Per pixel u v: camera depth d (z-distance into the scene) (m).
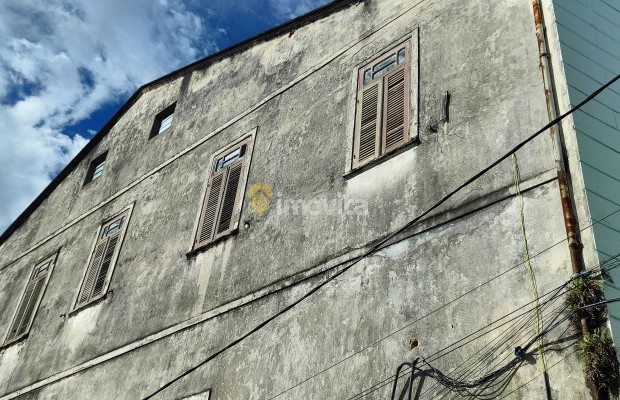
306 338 6.77
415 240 6.34
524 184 5.71
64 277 12.00
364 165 7.37
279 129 9.22
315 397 6.28
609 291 4.80
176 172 10.95
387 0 8.79
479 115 6.49
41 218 14.83
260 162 9.11
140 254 10.29
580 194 5.25
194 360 7.92
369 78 8.24
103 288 10.51
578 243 5.08
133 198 11.65
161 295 9.20
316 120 8.62
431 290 5.92
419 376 5.59
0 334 12.67
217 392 7.33
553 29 6.27
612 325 4.65
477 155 6.26
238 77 11.10
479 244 5.78
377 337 6.11
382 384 5.82
